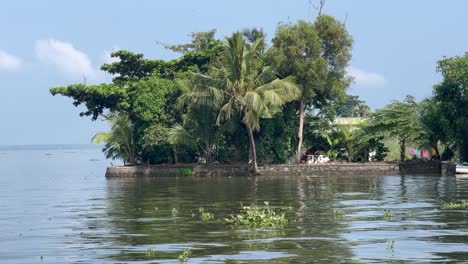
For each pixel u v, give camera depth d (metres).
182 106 64.88
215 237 23.52
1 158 177.88
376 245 21.12
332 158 69.81
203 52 72.50
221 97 61.69
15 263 19.59
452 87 64.81
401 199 36.53
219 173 64.06
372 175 61.81
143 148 67.50
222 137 66.62
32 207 36.69
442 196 37.91
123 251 21.05
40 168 99.81
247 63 62.62
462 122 64.06
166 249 21.20
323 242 21.89
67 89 70.62
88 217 31.03
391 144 72.81
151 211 33.00
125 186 52.94
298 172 63.50
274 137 67.69
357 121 73.94
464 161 65.81
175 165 65.38
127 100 68.56
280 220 27.38
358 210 31.30
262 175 63.44
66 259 19.97
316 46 66.12
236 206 34.50
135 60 74.19
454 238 22.33
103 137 68.00
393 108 66.44
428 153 71.81
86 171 86.69
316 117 70.81
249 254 19.89
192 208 33.91
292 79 64.62
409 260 18.59
